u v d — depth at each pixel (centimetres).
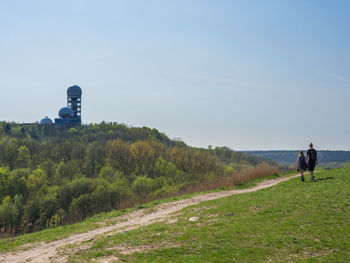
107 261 880
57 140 16038
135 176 9362
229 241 947
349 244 837
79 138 17462
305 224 1049
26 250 1145
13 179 7744
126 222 1572
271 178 3000
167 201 2069
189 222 1289
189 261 792
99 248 1029
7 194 7438
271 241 906
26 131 18888
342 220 1059
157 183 6806
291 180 2345
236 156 16762
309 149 2062
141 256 891
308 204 1327
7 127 18388
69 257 951
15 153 10731
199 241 977
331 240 877
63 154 11406
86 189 6444
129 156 11056
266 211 1284
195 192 2475
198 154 11212
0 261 1021
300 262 744
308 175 2516
